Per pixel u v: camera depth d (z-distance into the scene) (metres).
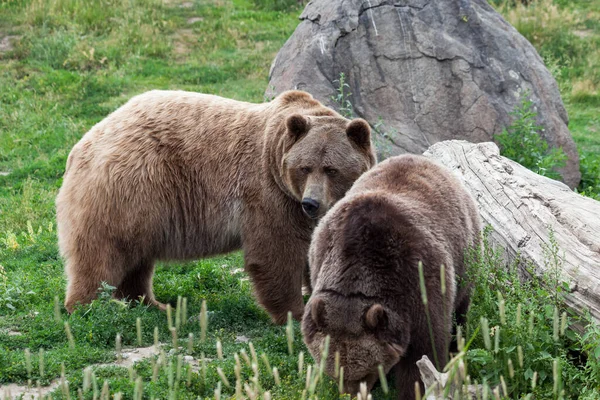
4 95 26.39
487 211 11.56
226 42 31.20
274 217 11.55
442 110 19.34
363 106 19.33
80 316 11.16
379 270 8.04
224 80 28.16
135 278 12.57
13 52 29.33
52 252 15.43
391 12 20.00
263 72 28.72
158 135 11.84
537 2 36.47
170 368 6.75
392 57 19.70
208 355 10.41
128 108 12.26
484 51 20.00
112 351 10.38
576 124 26.94
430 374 7.73
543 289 9.45
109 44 30.17
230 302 12.34
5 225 17.69
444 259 8.33
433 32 19.88
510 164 13.27
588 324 8.73
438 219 8.73
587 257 9.41
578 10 37.81
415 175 9.32
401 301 7.99
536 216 10.56
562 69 31.39
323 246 8.58
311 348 8.02
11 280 13.48
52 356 9.98
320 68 19.34
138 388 6.45
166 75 28.34
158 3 34.09
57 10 32.47
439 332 8.19
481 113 19.22
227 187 11.74
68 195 11.89
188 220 11.91
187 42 31.44
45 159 22.28
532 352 8.34
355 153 11.15
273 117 11.78
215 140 11.86
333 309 7.92
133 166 11.61
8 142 23.50
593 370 8.12
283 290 11.73
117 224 11.56
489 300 8.88
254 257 11.71
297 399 8.13
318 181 10.82
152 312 11.68
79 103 26.19
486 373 8.50
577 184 19.62
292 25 33.50
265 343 10.65
